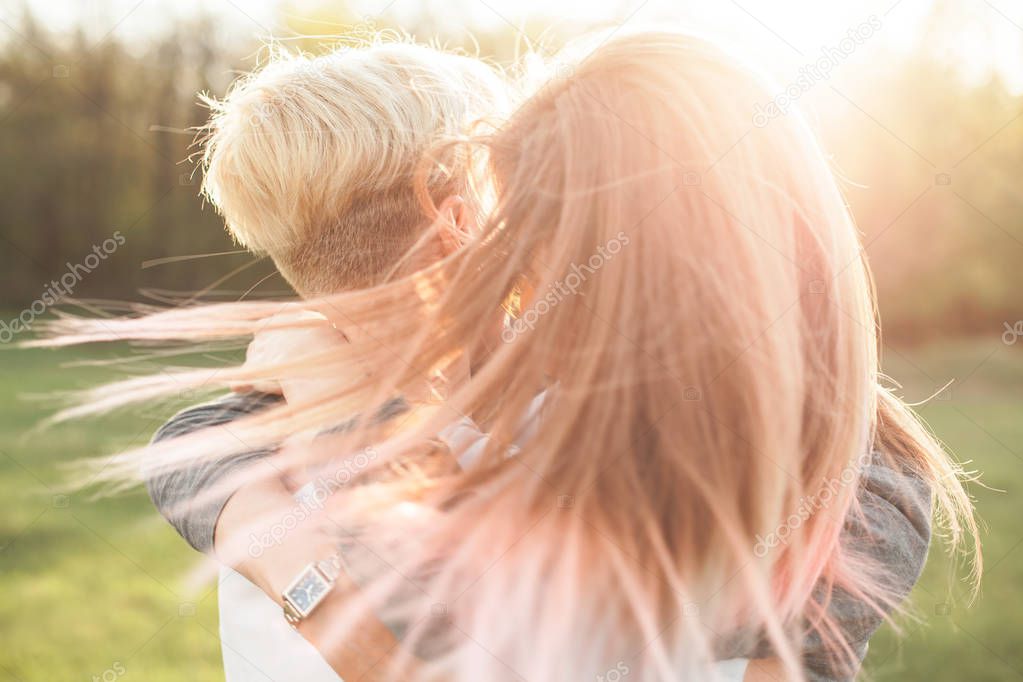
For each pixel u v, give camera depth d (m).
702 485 0.93
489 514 0.99
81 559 3.51
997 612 3.21
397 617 1.00
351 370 1.15
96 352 7.06
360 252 1.29
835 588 1.05
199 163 1.68
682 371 0.93
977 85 9.16
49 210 10.12
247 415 1.25
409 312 1.13
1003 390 7.59
